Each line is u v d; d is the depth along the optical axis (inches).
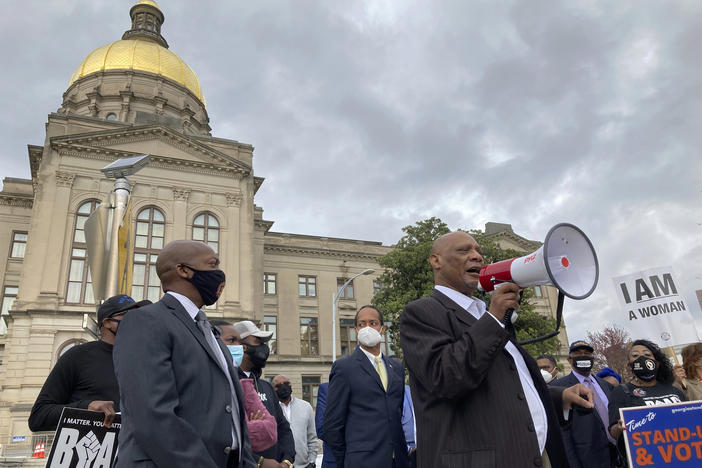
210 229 1216.8
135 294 1096.2
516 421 88.1
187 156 1251.8
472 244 108.4
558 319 89.5
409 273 1011.9
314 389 1476.4
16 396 924.0
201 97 2023.9
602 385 231.5
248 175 1304.1
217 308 1144.8
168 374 92.6
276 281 1562.5
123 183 334.0
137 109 1753.2
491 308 89.0
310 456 275.0
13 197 1344.7
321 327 1558.8
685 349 232.2
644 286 261.9
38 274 1026.1
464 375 83.7
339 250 1646.2
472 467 85.4
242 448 103.3
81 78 1845.5
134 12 2219.5
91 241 313.1
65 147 1128.8
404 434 193.0
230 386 104.9
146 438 85.1
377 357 200.5
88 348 150.9
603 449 205.5
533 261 87.4
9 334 983.0
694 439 137.5
